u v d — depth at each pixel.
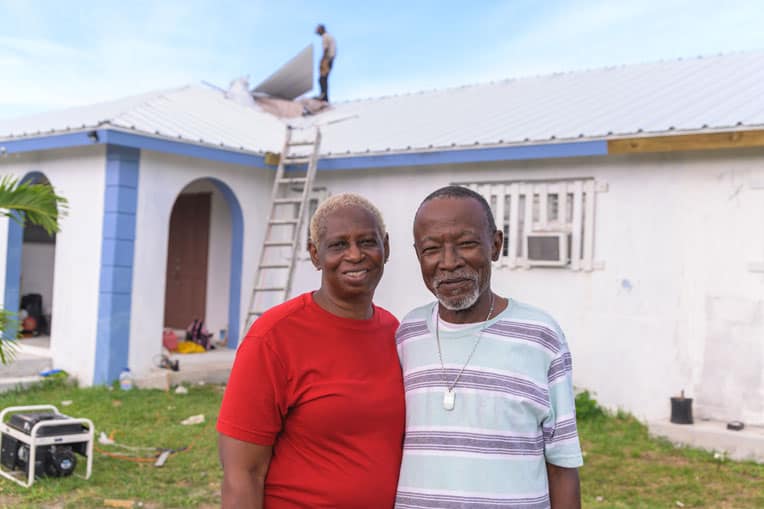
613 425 7.90
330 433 2.35
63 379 9.34
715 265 7.69
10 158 10.71
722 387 7.59
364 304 2.52
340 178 10.62
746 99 8.41
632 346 8.20
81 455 6.14
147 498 5.45
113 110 11.25
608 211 8.39
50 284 13.16
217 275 12.27
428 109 12.16
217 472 6.12
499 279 9.17
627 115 8.84
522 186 9.01
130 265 9.33
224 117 12.00
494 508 2.23
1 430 5.91
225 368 10.05
